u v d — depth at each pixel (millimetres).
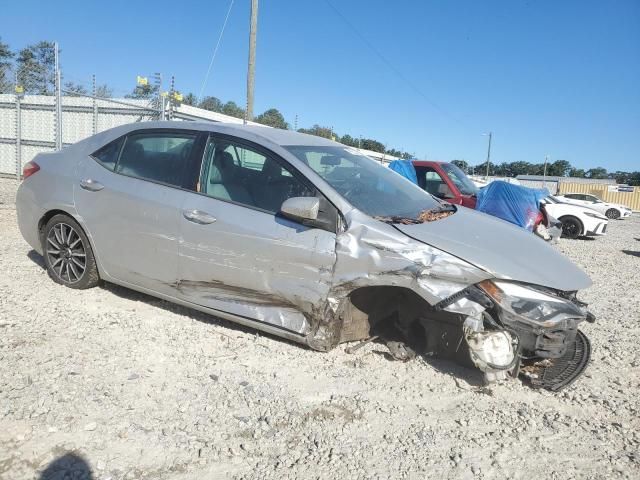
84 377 3299
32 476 2396
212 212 3967
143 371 3455
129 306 4609
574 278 3619
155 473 2496
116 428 2805
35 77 16578
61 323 4113
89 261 4727
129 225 4352
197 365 3598
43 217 4953
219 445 2746
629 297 6758
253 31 17266
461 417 3180
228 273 3926
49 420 2812
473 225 3979
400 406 3264
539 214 9562
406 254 3430
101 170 4637
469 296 3334
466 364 3680
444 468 2693
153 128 4562
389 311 4016
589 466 2789
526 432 3066
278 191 3875
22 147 16547
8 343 3664
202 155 4199
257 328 3947
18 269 5461
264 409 3109
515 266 3438
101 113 15641
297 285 3693
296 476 2551
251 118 17719
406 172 10078
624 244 14367
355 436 2920
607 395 3602
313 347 3729
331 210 3662
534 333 3318
